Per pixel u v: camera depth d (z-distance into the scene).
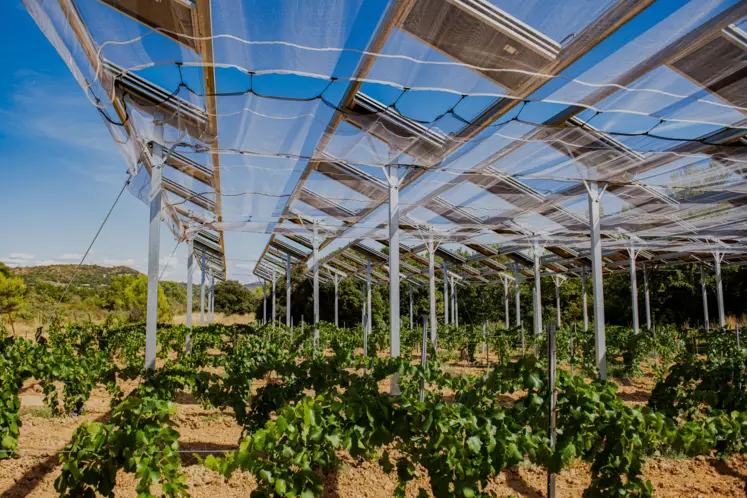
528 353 11.66
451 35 2.91
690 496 3.65
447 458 2.95
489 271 16.61
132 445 2.85
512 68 3.25
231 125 4.61
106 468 2.89
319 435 2.90
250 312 35.75
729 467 4.22
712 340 10.23
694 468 4.22
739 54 3.13
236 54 3.10
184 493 2.96
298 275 27.56
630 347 9.14
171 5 2.64
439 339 12.99
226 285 35.94
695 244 11.61
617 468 3.19
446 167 5.88
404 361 4.66
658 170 5.93
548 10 2.71
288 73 3.30
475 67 3.25
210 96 3.96
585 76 3.36
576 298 23.84
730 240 11.62
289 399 4.41
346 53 3.06
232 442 4.82
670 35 2.89
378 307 25.94
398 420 3.12
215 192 7.35
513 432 3.10
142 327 11.57
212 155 5.70
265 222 10.08
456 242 11.16
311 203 8.28
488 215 8.80
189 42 2.99
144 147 5.24
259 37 2.88
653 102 3.83
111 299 26.23
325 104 4.19
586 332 10.84
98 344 10.50
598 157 5.46
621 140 4.95
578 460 4.34
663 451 4.59
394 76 3.35
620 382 8.82
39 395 7.25
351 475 4.00
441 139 4.86
